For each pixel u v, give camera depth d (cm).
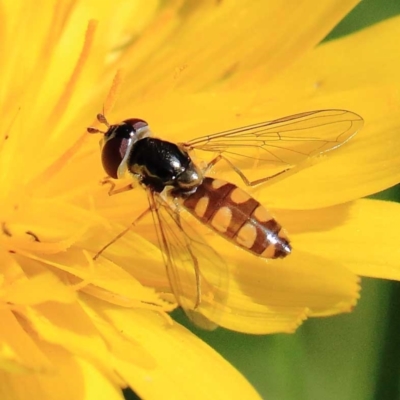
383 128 8
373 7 9
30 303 7
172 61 8
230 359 8
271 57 8
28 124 8
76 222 7
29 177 8
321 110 8
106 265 7
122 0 8
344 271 7
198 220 7
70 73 8
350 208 8
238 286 7
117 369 7
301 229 8
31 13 8
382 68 8
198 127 8
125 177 8
